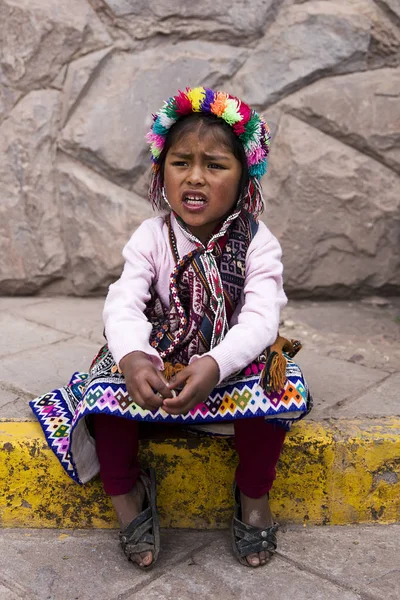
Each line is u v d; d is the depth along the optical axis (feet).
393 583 5.46
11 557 5.71
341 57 10.00
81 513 6.14
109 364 5.71
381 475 6.21
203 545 5.97
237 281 5.65
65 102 10.16
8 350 8.09
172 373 5.39
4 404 6.72
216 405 5.47
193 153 5.42
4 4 9.96
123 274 5.69
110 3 9.95
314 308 10.10
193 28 10.04
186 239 5.69
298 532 6.13
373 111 10.03
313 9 10.00
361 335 8.95
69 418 6.12
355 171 10.03
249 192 5.83
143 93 10.12
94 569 5.58
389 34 9.99
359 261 10.27
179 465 6.12
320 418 6.48
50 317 9.39
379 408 6.72
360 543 5.98
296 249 10.21
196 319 5.52
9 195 10.25
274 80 10.05
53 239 10.34
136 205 10.27
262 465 5.59
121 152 10.19
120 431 5.55
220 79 10.11
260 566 5.64
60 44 10.02
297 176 10.06
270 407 5.41
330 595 5.32
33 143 10.18
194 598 5.27
